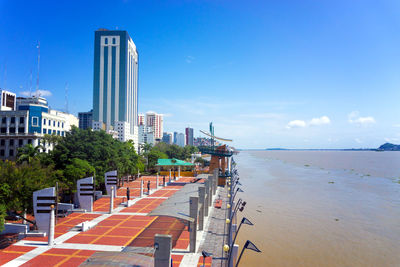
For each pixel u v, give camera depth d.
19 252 23.23
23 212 32.03
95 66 198.25
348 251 33.12
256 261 30.42
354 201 60.44
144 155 103.56
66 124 96.00
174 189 56.94
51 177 36.19
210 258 22.47
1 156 77.94
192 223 23.66
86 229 29.14
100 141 50.91
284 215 48.47
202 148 63.41
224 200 46.84
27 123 78.62
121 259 14.89
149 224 31.58
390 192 71.81
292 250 33.38
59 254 22.81
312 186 82.25
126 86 199.62
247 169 148.12
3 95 102.88
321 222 44.56
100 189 51.75
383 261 30.61
